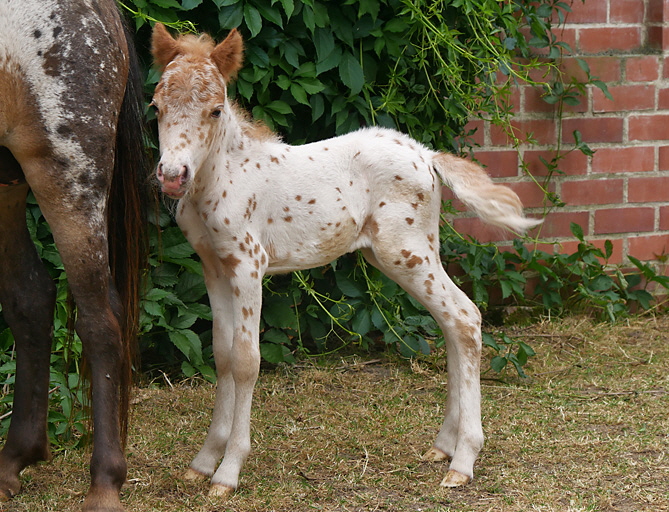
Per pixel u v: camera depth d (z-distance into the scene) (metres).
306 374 4.68
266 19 4.43
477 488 3.22
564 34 5.76
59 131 2.84
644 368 4.77
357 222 3.45
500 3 5.30
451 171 3.48
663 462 3.42
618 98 5.86
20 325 3.28
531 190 5.80
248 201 3.21
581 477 3.29
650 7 5.89
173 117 2.93
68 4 2.87
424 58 4.83
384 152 3.45
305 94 4.50
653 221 6.00
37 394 3.30
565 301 5.79
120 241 3.19
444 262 5.48
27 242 3.31
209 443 3.34
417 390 4.48
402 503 3.10
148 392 4.39
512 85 5.66
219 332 3.31
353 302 4.90
